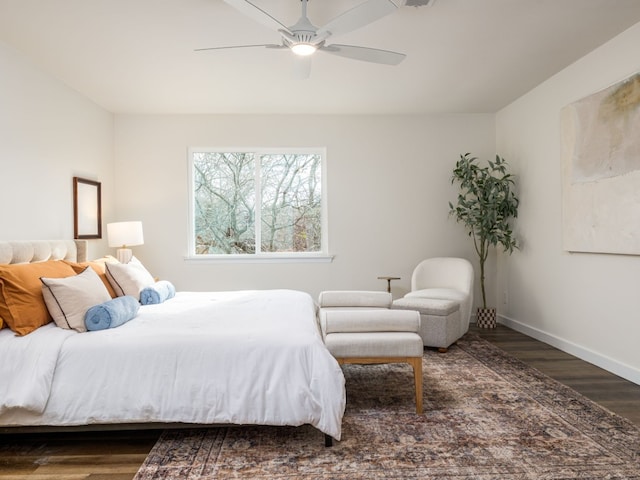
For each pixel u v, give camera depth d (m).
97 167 4.69
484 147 5.37
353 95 4.55
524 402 2.79
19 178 3.38
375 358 2.62
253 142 5.22
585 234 3.65
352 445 2.24
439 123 5.35
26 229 3.46
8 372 2.18
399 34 3.14
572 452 2.15
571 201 3.84
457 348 4.15
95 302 2.60
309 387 2.20
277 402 2.19
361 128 5.30
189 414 2.19
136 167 5.12
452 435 2.34
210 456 2.15
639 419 2.52
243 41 3.24
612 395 2.90
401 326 2.75
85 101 4.44
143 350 2.25
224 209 5.31
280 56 3.52
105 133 4.89
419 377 2.62
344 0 2.62
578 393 2.94
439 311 3.95
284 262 5.23
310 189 5.38
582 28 3.12
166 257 5.15
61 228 3.97
